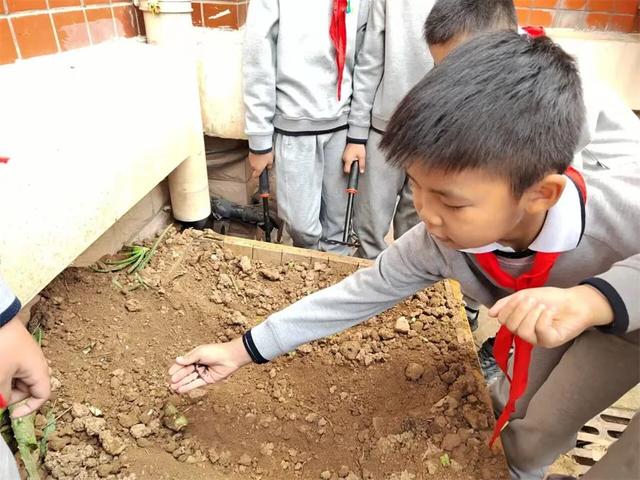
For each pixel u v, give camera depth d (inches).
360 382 47.9
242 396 45.9
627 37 83.9
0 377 24.8
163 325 52.0
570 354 38.6
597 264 32.0
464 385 45.8
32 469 36.4
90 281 53.9
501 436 44.9
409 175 25.9
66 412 41.1
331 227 79.2
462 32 45.3
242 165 84.3
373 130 68.1
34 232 36.7
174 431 41.6
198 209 70.6
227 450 40.8
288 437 42.2
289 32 60.6
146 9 59.0
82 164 41.6
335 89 65.2
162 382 45.7
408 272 38.7
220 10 70.6
